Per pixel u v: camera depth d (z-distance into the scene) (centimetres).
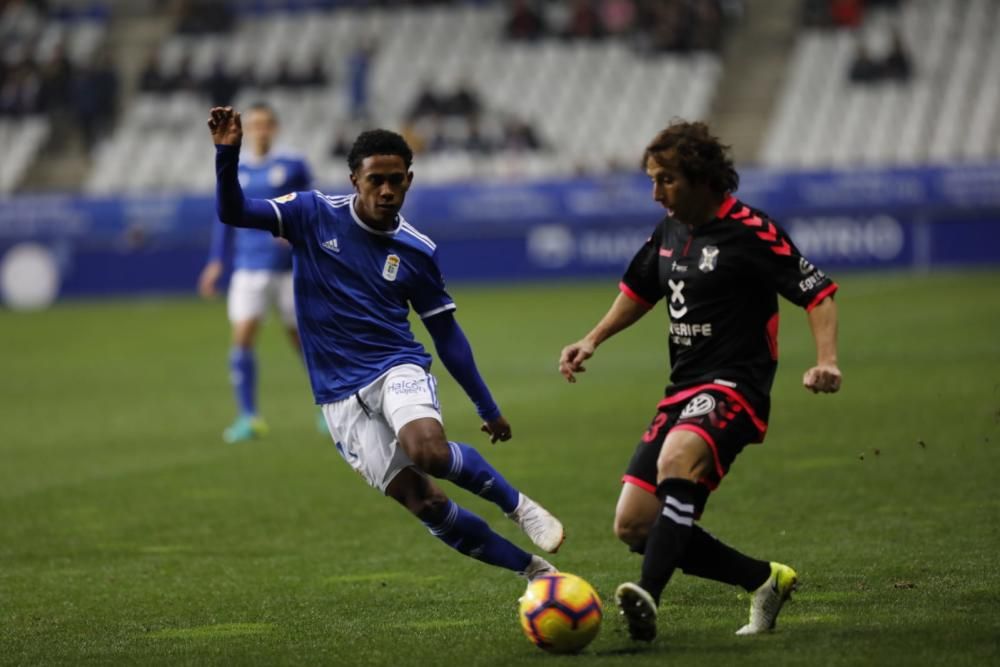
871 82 11162
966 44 11288
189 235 10525
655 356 6000
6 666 1800
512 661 1703
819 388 1716
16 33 13088
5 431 4600
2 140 12125
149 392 5606
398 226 1972
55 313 9769
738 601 2033
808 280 1750
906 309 7088
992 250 9481
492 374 5556
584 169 10544
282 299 4269
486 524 1934
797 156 10856
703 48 11750
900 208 9600
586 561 2434
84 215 10644
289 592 2269
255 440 4194
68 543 2784
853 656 1633
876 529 2553
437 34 12456
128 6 13212
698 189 1775
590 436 3934
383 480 1939
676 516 1709
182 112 12038
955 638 1697
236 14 13075
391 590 2255
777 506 2830
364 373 1941
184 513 3083
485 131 11200
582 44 12050
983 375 4619
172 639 1938
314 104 11925
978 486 2917
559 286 9794
